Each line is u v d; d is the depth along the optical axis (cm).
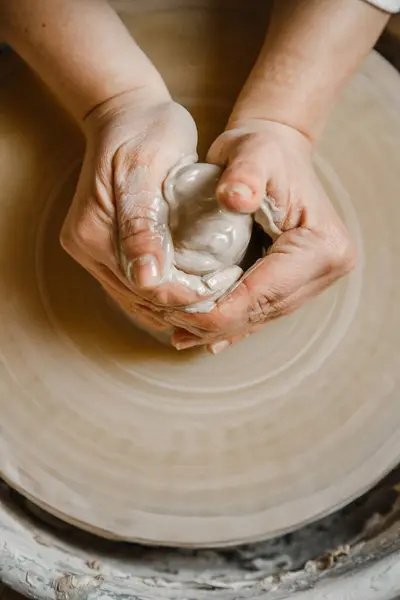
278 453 65
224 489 65
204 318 57
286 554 69
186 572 69
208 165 55
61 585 65
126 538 65
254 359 65
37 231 67
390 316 66
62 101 64
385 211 66
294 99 61
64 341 66
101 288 66
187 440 65
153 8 67
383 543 66
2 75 67
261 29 66
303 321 66
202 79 67
